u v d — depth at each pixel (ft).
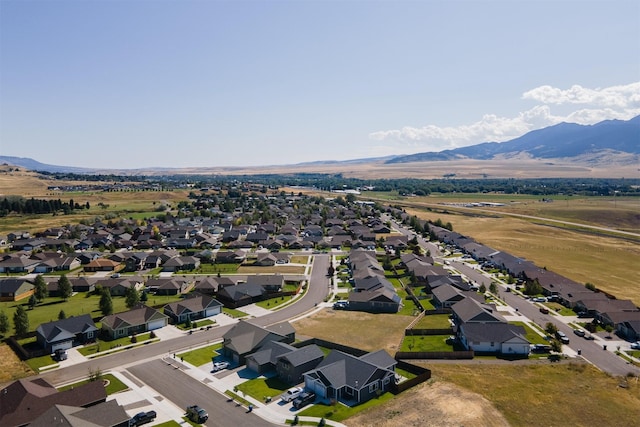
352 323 309.83
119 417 176.76
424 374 221.05
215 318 319.68
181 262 474.90
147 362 244.42
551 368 236.22
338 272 458.91
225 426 182.29
